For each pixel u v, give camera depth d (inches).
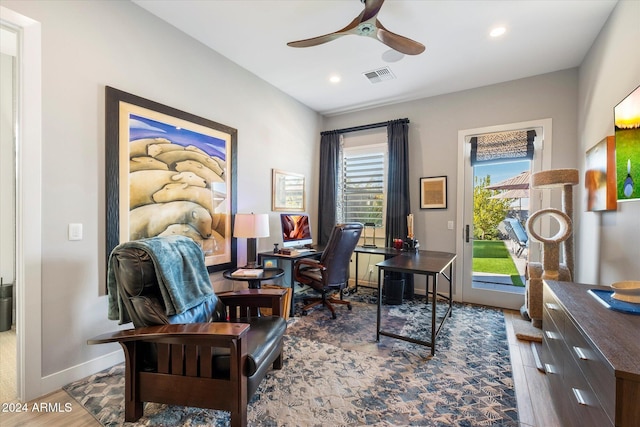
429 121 158.1
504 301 139.6
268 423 61.6
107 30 83.9
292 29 103.4
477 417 63.8
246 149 134.6
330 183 182.9
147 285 65.9
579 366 47.9
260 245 144.5
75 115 77.0
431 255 127.1
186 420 63.2
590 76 107.7
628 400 33.5
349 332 109.7
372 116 176.6
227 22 99.9
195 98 110.2
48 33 72.1
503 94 139.1
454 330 111.7
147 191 93.4
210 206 115.6
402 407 66.9
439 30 100.3
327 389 73.6
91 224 80.3
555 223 129.3
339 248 121.9
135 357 62.8
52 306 72.9
